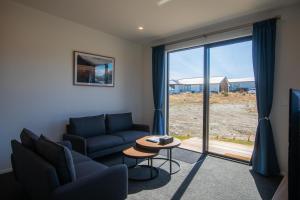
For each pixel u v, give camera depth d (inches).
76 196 60.0
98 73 157.9
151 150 107.1
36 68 123.0
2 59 109.4
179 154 147.3
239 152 139.6
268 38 113.7
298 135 45.9
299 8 107.4
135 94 189.5
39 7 118.8
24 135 84.8
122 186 74.5
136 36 170.4
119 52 174.1
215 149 150.5
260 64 115.7
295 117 45.3
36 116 123.6
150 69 189.6
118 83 173.9
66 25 136.8
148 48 191.2
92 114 154.8
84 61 148.0
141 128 163.0
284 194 63.2
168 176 108.7
